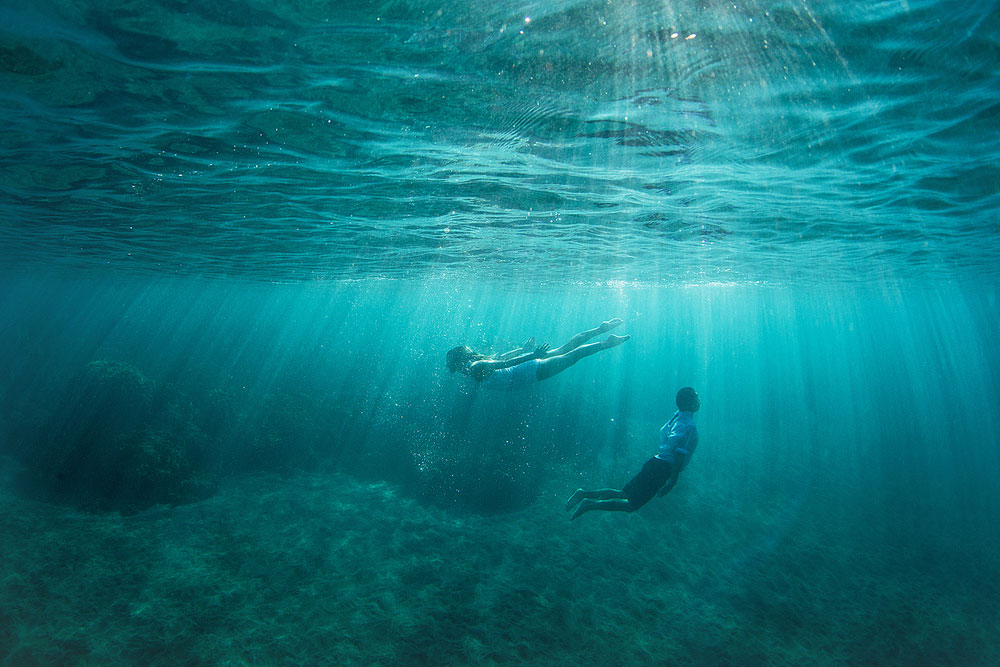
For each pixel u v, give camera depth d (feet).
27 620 28.50
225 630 29.81
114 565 35.24
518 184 30.19
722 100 18.08
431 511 51.16
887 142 22.08
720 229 42.86
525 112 19.65
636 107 18.92
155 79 17.10
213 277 100.12
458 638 31.17
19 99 18.53
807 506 60.59
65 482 47.96
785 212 35.94
